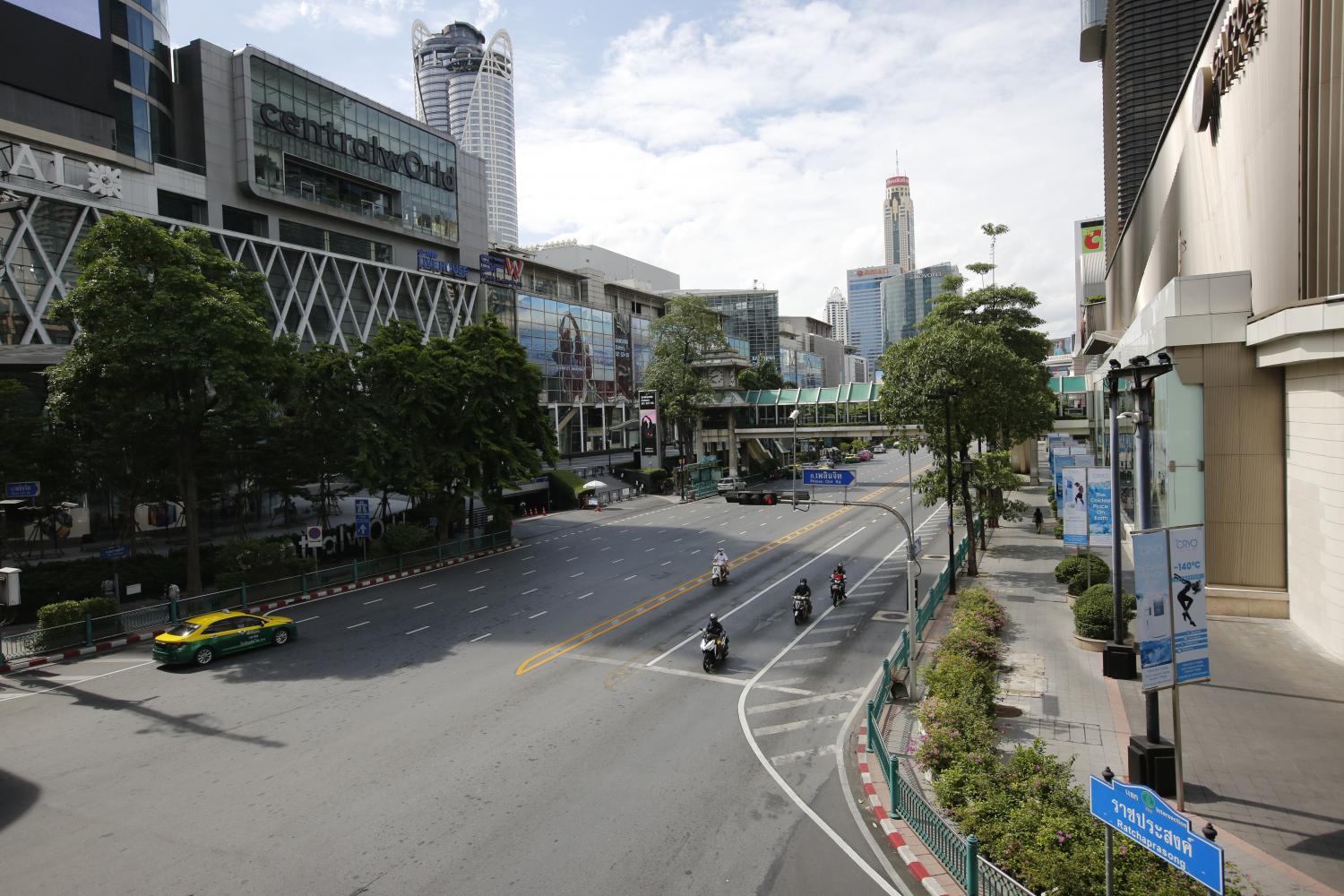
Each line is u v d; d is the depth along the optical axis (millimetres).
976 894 10352
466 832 12852
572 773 15148
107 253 27281
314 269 55375
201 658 22875
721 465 86688
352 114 60844
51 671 22656
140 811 13750
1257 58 26375
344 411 36375
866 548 42500
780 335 165000
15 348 32094
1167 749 13695
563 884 11305
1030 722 16953
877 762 15422
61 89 42125
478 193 75188
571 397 84188
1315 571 21766
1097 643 22234
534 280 85062
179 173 48750
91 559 31547
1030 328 58156
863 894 11016
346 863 11938
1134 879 9102
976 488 37875
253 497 39438
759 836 12703
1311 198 22062
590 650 23984
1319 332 19938
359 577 35344
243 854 12242
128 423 28891
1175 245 40750
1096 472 27031
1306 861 11266
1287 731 15953
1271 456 24281
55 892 11250
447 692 20188
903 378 33781
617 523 55156
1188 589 13109
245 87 52281
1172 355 25203
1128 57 69312
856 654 23297
